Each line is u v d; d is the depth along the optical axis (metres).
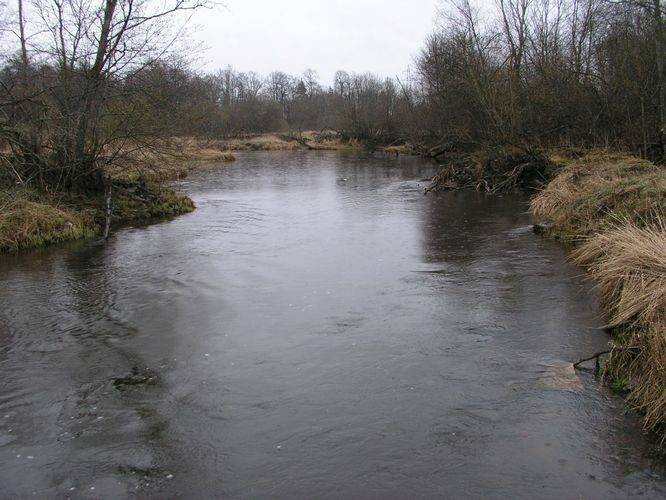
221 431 4.95
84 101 15.41
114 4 15.38
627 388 5.51
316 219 16.03
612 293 7.84
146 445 4.75
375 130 56.81
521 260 10.73
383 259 11.05
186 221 15.83
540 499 4.05
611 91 22.33
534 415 5.14
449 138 36.12
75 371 6.23
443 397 5.48
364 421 5.07
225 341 7.00
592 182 14.34
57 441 4.84
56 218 13.20
